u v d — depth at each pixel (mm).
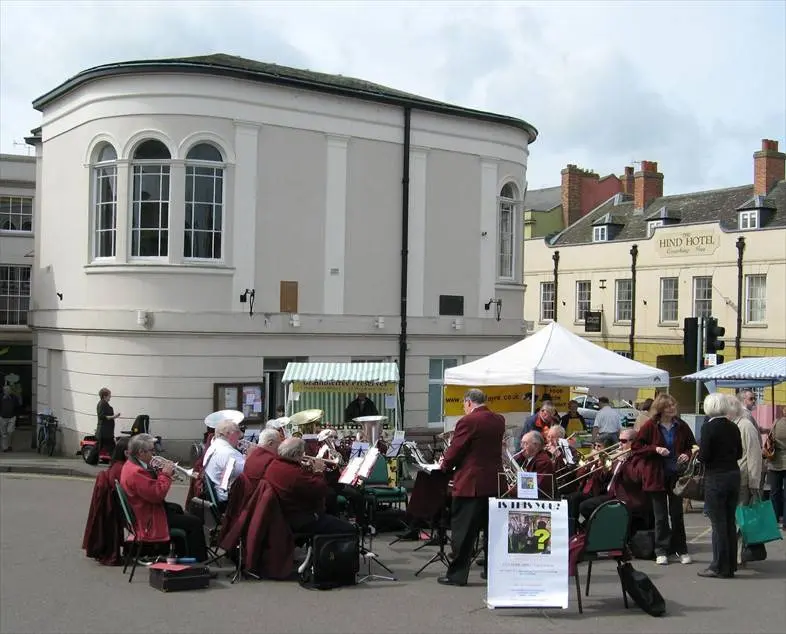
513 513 8633
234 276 20031
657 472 10977
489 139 23859
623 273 40000
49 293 22891
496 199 24047
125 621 8328
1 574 10109
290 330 20594
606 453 12094
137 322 19547
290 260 20719
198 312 19688
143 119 19781
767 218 36469
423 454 14773
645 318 38906
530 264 44562
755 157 38031
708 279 36688
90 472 18984
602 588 9852
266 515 9836
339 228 21375
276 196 20547
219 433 11320
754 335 34875
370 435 14422
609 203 46094
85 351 20734
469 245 23516
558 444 12477
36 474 19406
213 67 19641
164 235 19859
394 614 8641
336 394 18375
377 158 21969
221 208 20047
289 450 10008
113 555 10500
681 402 38531
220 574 10148
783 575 10508
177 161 19625
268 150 20438
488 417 9719
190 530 10367
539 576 8609
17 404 27719
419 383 22594
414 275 22516
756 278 35031
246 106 20094
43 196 23531
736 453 10297
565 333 16891
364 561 10977
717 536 10258
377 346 21969
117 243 20000
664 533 11008
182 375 19688
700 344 20094
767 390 32875
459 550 9773
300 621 8367
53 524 13203
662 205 42531
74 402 21203
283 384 20828
